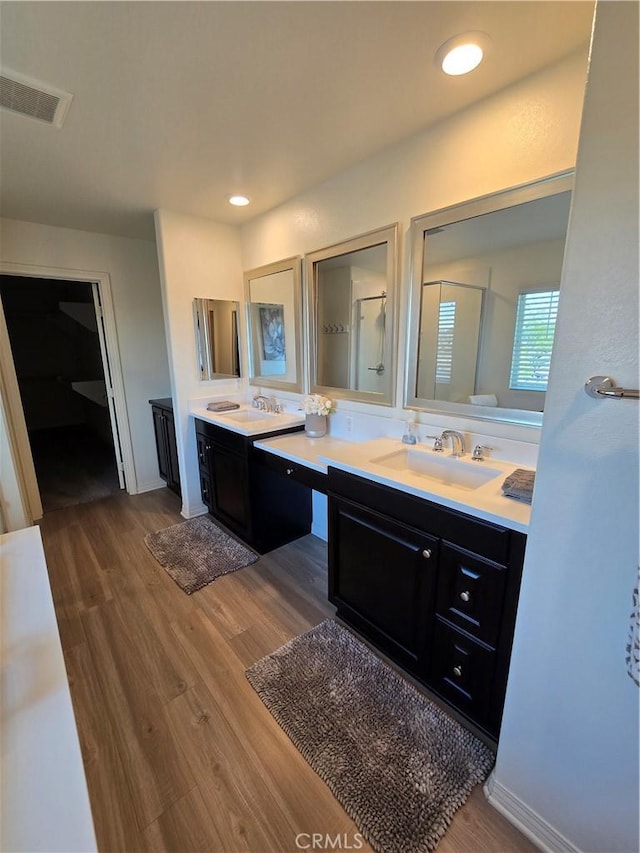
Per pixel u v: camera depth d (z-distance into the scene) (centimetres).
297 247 248
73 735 74
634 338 73
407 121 160
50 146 173
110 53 117
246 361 323
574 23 110
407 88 139
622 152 70
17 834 60
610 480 79
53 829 60
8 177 204
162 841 108
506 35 114
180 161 190
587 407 81
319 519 279
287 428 253
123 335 340
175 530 290
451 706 144
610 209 73
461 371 173
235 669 164
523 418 155
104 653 173
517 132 140
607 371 77
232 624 191
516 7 104
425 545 140
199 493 318
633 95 67
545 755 100
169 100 142
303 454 205
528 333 149
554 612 93
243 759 128
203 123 158
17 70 124
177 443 311
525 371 152
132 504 341
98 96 138
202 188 225
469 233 160
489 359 162
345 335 226
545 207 137
